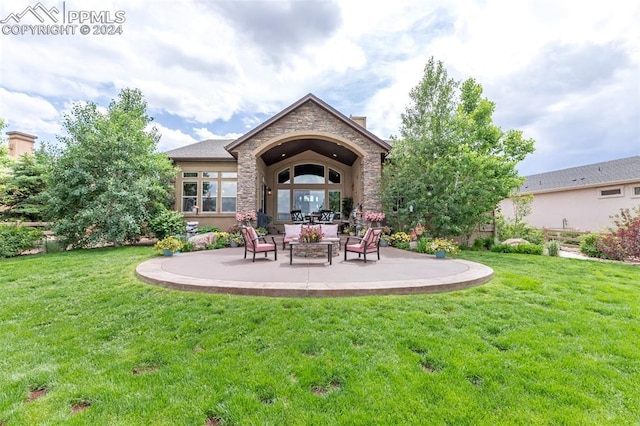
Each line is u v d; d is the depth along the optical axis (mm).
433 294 5348
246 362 3117
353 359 3166
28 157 14555
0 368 3027
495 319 4281
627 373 2971
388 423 2295
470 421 2322
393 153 13016
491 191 12516
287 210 19328
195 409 2438
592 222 17359
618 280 6750
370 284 5426
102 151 11883
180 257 9016
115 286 5859
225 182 16062
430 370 3045
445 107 12477
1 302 4984
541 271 7723
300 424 2283
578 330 3908
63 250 11453
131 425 2271
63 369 3000
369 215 12859
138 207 12172
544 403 2518
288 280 5785
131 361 3158
